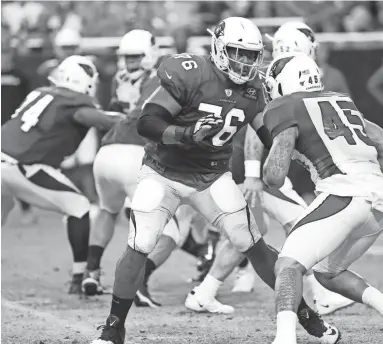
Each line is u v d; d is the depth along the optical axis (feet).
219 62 59.21
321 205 56.75
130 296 60.64
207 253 94.02
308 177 135.85
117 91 89.51
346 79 154.81
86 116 84.99
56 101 85.71
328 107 58.49
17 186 86.02
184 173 61.00
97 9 170.09
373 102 154.40
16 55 158.92
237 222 61.52
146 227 60.03
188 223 86.74
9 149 85.46
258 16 159.33
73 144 86.74
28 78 158.71
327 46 151.53
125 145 83.61
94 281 86.94
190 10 167.02
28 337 68.49
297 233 56.39
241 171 79.25
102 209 88.02
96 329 66.80
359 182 56.80
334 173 57.31
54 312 79.20
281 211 78.07
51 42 161.68
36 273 101.50
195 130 55.98
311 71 59.36
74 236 86.79
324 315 76.23
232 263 77.15
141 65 87.40
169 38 140.56
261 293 89.15
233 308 78.23
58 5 172.65
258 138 70.28
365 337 66.03
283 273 55.31
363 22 157.99
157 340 66.44
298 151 58.85
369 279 95.50
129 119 83.25
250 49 58.90
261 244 62.49
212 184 61.72
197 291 77.92
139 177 62.34
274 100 58.59
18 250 118.93
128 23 157.17
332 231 56.13
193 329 70.79
